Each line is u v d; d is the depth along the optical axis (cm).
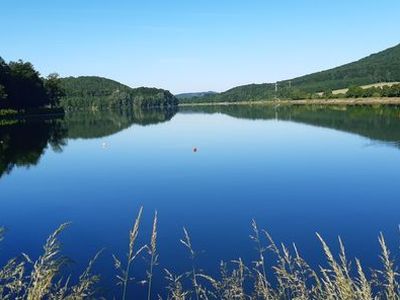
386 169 2648
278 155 3391
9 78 8706
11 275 357
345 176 2484
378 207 1819
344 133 4756
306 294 469
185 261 1262
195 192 2214
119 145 4538
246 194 2127
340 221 1642
